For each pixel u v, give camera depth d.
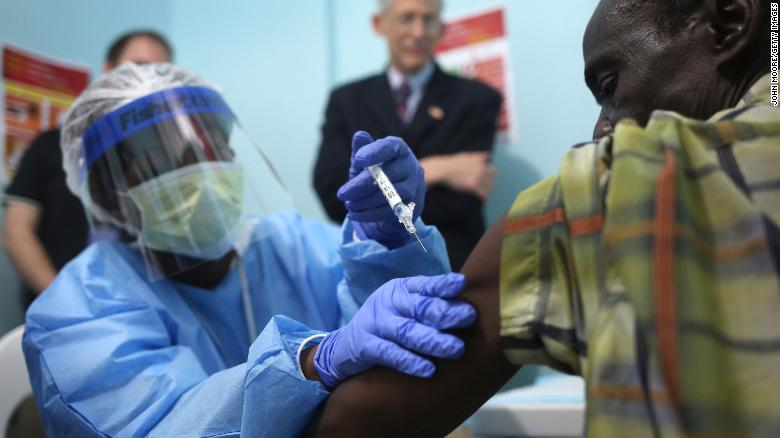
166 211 1.22
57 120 2.80
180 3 3.30
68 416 1.02
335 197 2.22
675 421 0.43
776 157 0.49
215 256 1.26
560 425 1.13
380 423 0.67
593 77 0.64
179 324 1.22
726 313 0.46
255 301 1.32
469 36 2.66
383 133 2.28
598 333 0.48
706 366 0.44
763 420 0.43
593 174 0.53
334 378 0.74
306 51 3.02
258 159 1.39
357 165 1.01
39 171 2.38
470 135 2.26
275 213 1.41
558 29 2.46
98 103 1.25
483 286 0.61
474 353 0.61
